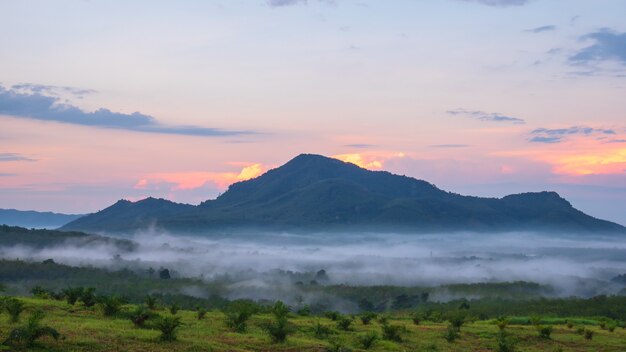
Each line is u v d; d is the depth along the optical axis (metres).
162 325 30.47
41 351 24.48
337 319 56.97
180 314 49.75
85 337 28.09
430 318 76.44
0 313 34.34
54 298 55.28
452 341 43.78
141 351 26.73
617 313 104.50
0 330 27.55
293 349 32.41
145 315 35.28
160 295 144.00
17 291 136.00
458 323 54.53
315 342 35.78
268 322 45.31
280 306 54.72
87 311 40.59
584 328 58.50
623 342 48.16
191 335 33.75
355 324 54.91
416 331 50.28
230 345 31.59
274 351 31.56
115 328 32.22
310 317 61.66
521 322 72.19
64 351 24.98
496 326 58.50
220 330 38.09
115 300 40.88
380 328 50.34
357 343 37.97
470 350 39.97
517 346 44.19
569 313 107.69
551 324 69.12
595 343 47.12
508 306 124.88
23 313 36.09
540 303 126.81
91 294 44.88
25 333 25.09
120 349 26.53
